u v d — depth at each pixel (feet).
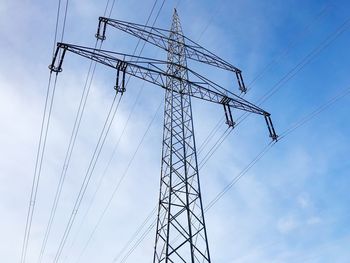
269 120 84.48
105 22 84.79
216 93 80.94
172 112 76.69
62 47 67.72
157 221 64.18
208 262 58.95
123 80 71.56
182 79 80.69
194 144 71.77
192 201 65.82
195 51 91.86
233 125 80.53
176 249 58.95
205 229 62.28
